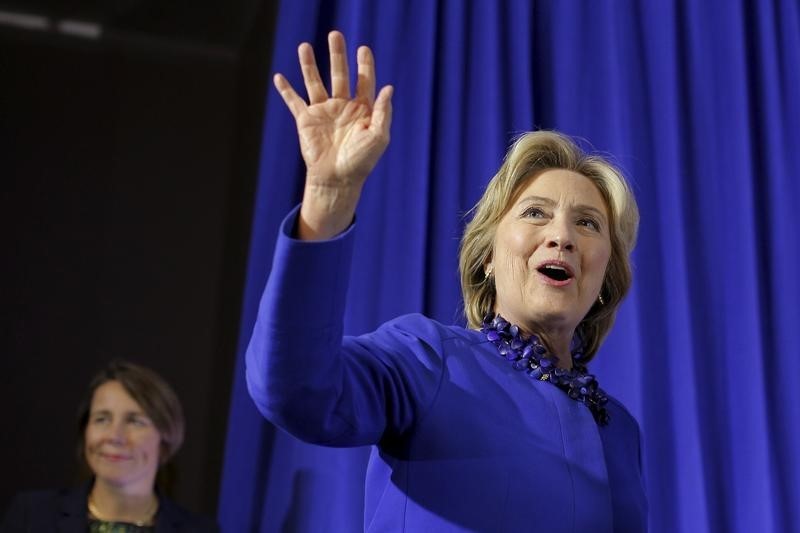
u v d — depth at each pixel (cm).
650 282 438
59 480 529
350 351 178
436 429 178
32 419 532
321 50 438
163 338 554
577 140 451
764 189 458
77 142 568
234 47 598
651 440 418
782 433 426
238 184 569
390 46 445
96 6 589
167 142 579
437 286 425
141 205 568
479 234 225
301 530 391
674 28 467
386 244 424
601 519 179
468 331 202
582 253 212
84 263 554
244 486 394
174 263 564
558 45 464
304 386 158
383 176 432
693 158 458
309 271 158
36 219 554
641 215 443
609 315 242
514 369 194
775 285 444
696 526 407
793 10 479
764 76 470
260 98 553
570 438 185
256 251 404
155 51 589
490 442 178
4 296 541
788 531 415
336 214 161
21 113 564
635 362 421
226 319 550
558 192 217
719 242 447
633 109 455
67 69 576
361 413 170
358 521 388
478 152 443
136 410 430
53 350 541
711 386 430
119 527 414
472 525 172
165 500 429
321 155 164
